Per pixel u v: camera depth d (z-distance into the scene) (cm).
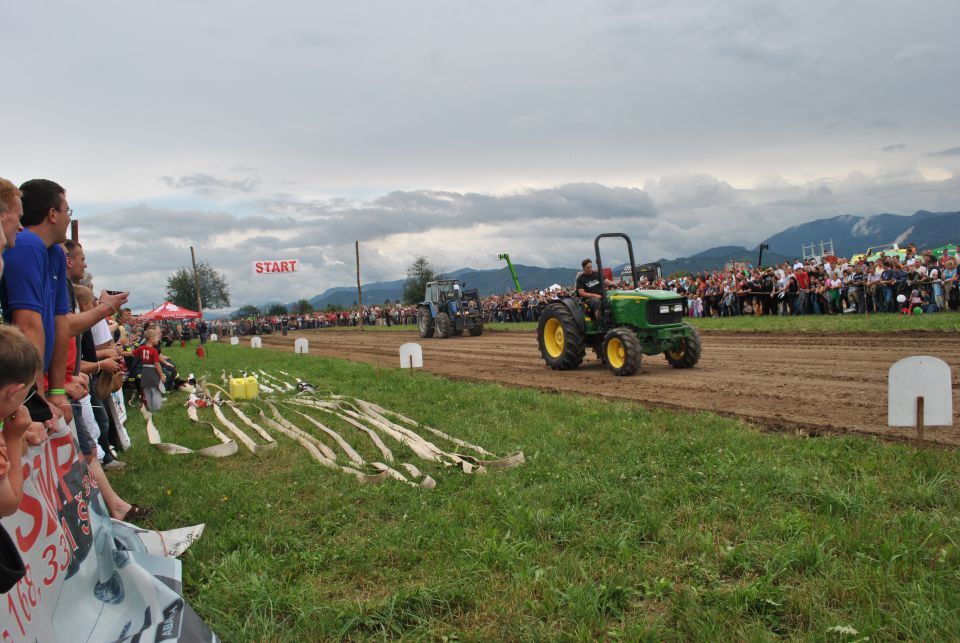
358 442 651
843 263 1838
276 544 389
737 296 2048
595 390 910
